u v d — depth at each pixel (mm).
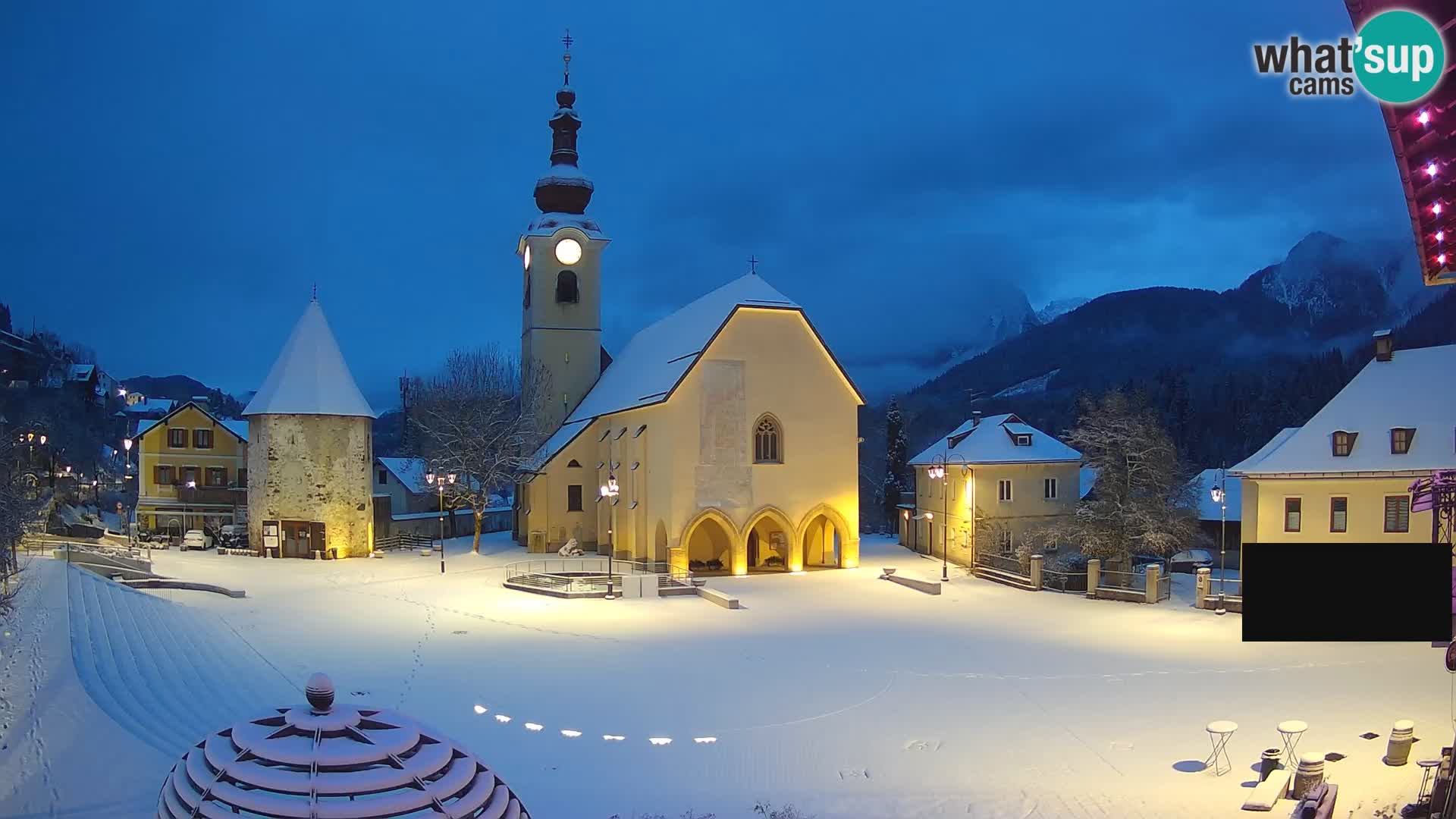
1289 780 17672
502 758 20984
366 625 37062
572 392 74688
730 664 30953
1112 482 51062
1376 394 42469
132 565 46062
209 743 8492
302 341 60062
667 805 18109
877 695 26922
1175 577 52406
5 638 23312
